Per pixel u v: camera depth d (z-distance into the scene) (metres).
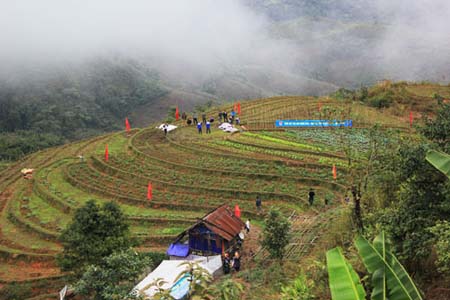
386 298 8.87
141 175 50.16
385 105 73.38
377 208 21.23
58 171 55.41
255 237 34.53
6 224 42.56
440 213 14.84
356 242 9.76
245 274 25.69
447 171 10.50
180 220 38.84
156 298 11.08
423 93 75.62
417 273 15.24
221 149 55.78
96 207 27.78
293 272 22.73
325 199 38.25
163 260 30.22
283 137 59.75
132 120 169.25
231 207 40.38
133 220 39.88
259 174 46.41
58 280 31.92
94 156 57.72
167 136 63.44
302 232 30.19
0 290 31.23
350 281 8.23
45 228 40.56
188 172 50.06
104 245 26.44
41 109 143.00
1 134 121.06
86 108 154.00
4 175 57.34
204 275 11.48
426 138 18.42
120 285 22.95
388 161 20.45
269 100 83.50
